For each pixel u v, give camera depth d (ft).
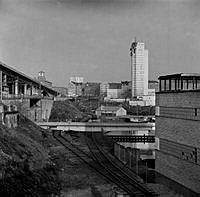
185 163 146.41
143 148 319.68
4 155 140.67
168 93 162.61
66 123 345.72
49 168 164.66
